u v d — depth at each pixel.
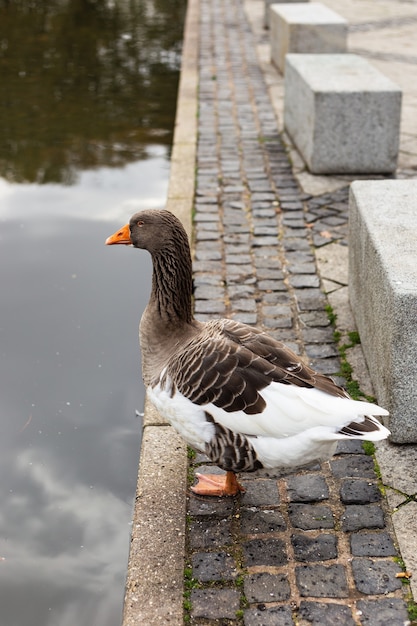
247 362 2.55
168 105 6.96
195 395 2.56
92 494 3.02
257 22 10.23
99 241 4.54
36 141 6.02
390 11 11.21
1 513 2.94
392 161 4.98
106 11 11.02
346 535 2.68
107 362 3.62
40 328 3.82
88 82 7.59
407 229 3.25
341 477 2.87
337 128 4.89
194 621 2.46
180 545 2.65
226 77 7.50
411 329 2.85
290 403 2.50
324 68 5.43
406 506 2.75
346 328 3.57
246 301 3.76
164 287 2.76
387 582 2.54
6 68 8.01
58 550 2.82
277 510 2.77
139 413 3.36
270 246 4.21
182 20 10.60
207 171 5.11
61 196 5.05
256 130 5.94
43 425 3.30
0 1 11.44
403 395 2.91
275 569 2.59
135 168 5.54
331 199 4.68
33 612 2.63
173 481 2.86
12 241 4.51
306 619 2.45
